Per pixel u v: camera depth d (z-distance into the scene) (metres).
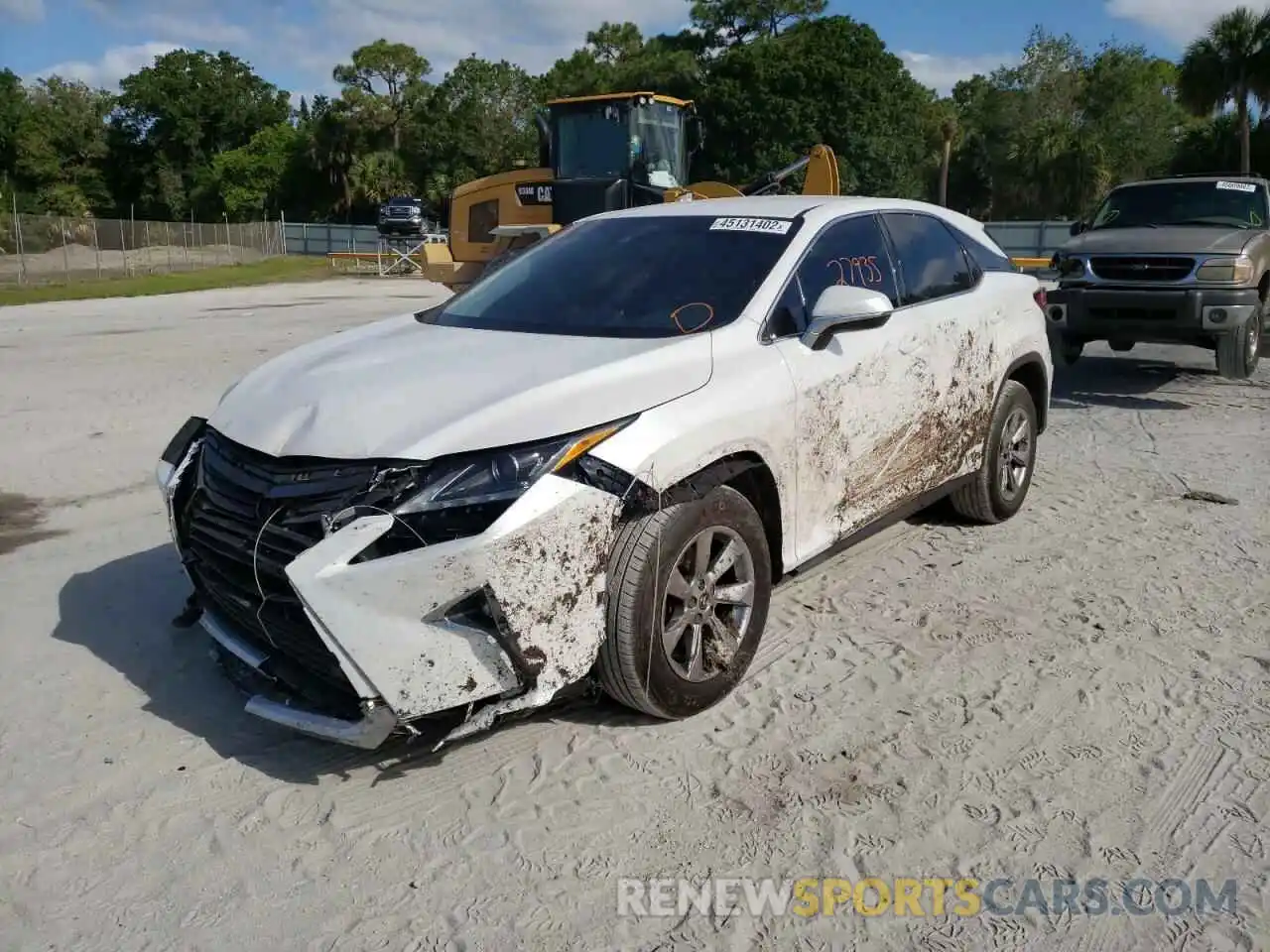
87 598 5.07
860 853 3.12
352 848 3.17
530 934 2.81
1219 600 4.84
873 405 4.56
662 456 3.52
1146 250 9.30
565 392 3.48
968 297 5.43
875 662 4.27
